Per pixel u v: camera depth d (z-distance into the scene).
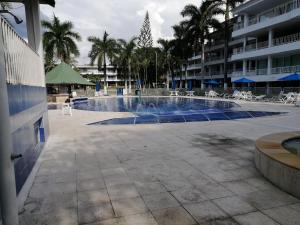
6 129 2.02
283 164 3.81
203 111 15.58
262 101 23.73
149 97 36.25
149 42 59.22
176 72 66.44
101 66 44.62
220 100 26.27
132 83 66.06
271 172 4.14
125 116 13.05
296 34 25.97
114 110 18.41
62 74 25.72
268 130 8.91
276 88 26.88
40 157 5.76
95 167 5.04
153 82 61.06
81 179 4.42
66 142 7.21
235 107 18.41
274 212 3.23
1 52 2.01
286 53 27.42
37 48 7.35
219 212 3.25
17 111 3.92
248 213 3.22
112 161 5.42
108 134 8.34
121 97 37.00
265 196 3.68
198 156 5.73
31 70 5.69
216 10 34.84
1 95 1.97
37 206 3.45
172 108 19.97
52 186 4.12
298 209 3.30
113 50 44.03
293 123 10.46
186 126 9.88
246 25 32.34
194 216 3.16
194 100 28.64
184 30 40.94
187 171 4.77
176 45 45.06
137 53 47.91
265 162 4.35
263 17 30.56
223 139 7.50
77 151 6.24
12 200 2.07
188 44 40.84
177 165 5.12
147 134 8.30
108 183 4.23
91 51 43.84
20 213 3.25
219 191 3.88
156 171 4.79
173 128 9.42
